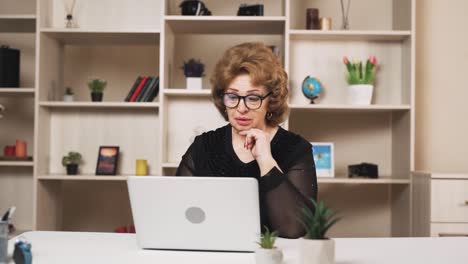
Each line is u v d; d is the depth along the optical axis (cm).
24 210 374
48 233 191
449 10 373
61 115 364
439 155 373
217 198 155
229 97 192
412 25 329
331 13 368
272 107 197
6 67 346
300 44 349
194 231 159
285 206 173
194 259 151
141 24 362
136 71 373
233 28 351
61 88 368
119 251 161
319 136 367
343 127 368
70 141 364
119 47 374
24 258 137
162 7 329
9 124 375
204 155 213
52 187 356
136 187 159
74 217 373
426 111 373
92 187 374
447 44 373
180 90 332
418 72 373
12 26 358
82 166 364
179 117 355
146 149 364
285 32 328
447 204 306
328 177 338
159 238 162
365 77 335
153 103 333
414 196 326
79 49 373
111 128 364
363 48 350
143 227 162
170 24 341
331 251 134
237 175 206
